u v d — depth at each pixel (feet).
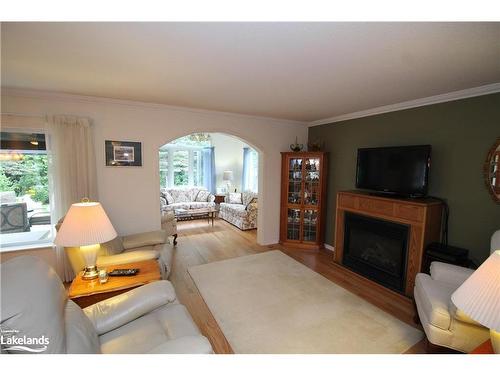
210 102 10.26
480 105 7.81
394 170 9.67
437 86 7.77
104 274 6.04
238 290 9.02
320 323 7.16
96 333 4.42
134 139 10.59
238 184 26.48
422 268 8.29
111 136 10.17
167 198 21.02
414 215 8.43
